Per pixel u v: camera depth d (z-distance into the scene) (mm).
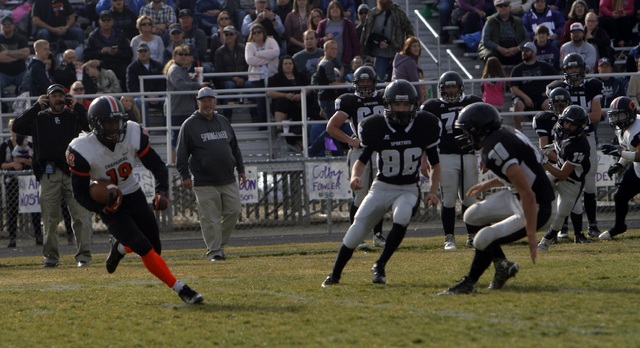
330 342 9703
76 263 20891
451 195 20266
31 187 25031
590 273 14461
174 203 26297
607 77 28766
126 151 13281
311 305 12148
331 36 30297
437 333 9914
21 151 26188
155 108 29344
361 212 13984
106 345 10047
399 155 13859
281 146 29156
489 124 12258
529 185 11961
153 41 30469
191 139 20531
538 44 30562
